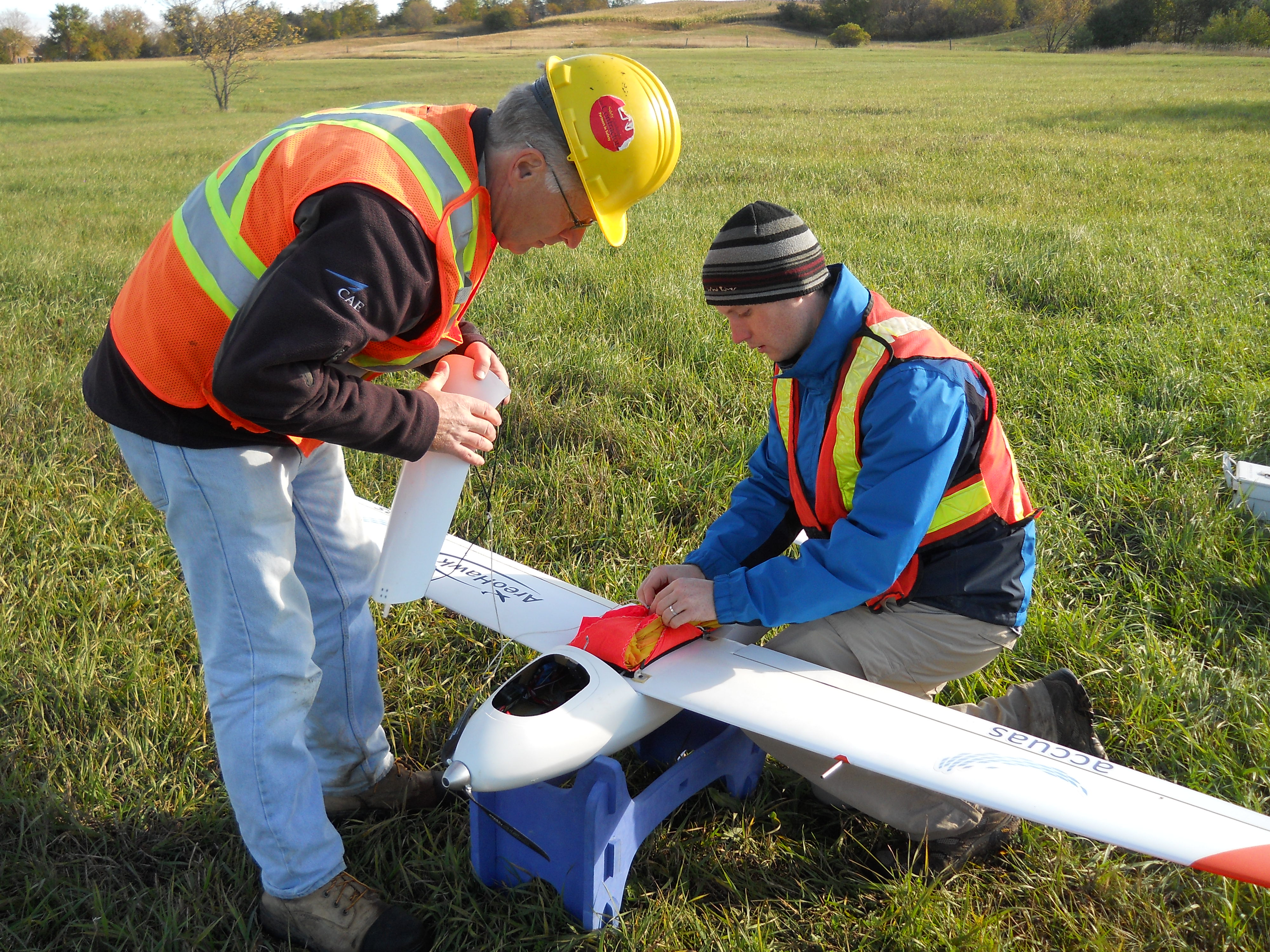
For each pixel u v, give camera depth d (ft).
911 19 285.02
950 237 24.88
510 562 8.65
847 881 6.59
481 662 9.00
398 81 135.74
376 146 4.83
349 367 5.58
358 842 7.12
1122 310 18.07
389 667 8.98
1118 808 5.24
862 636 6.84
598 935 6.14
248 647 5.70
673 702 6.22
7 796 7.15
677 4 402.31
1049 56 174.91
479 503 11.57
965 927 6.06
